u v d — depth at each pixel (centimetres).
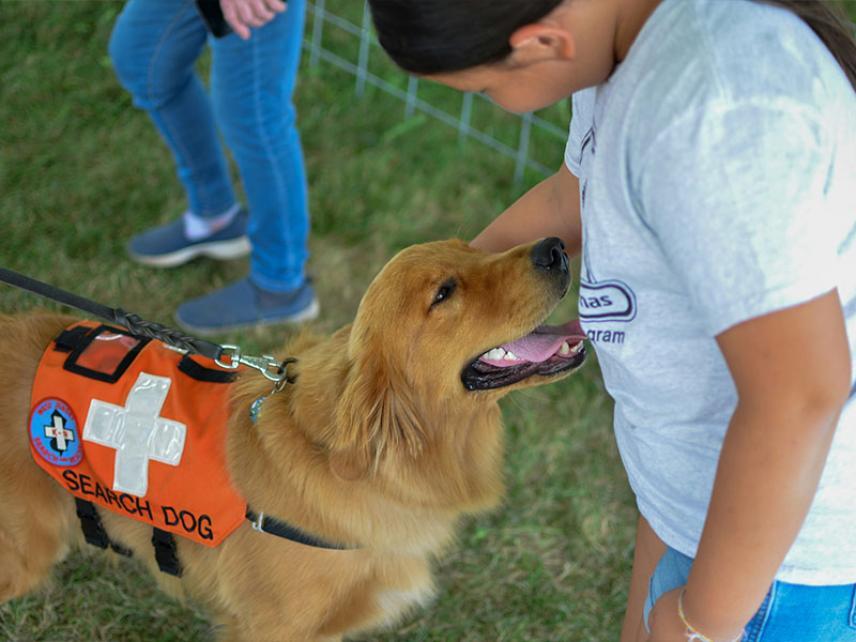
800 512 106
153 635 261
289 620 215
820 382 98
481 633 267
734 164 96
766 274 96
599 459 320
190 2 294
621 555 291
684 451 141
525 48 107
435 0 101
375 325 196
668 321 126
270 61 289
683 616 124
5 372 225
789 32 103
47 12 484
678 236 102
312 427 199
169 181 411
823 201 98
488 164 440
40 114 430
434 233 405
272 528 205
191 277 375
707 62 99
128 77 314
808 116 98
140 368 219
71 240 374
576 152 158
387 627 264
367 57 488
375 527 206
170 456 208
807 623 142
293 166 319
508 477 310
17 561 233
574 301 376
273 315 352
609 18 108
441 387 201
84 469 213
